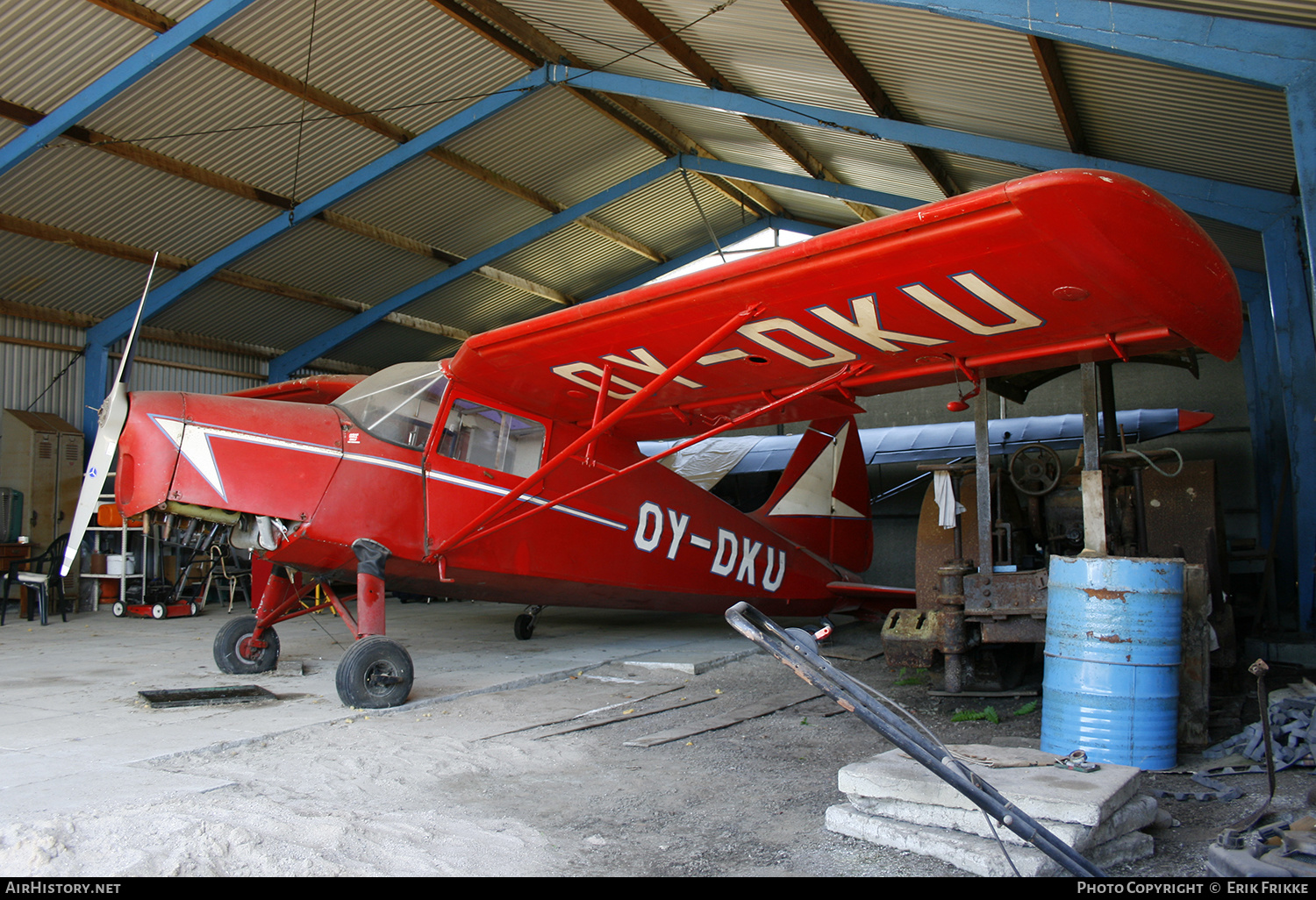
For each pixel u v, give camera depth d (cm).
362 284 1268
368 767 360
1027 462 536
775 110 831
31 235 948
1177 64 396
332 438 521
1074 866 210
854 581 877
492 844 270
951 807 261
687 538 723
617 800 322
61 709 466
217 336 1259
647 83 898
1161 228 301
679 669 618
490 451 586
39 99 795
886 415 1446
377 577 511
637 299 410
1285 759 353
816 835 280
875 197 1075
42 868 236
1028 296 361
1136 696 356
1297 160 373
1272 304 654
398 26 855
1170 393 1245
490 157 1110
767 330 421
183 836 259
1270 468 891
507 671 601
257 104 892
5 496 1034
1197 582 399
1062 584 379
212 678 566
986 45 577
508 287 1411
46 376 1100
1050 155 712
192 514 482
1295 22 396
